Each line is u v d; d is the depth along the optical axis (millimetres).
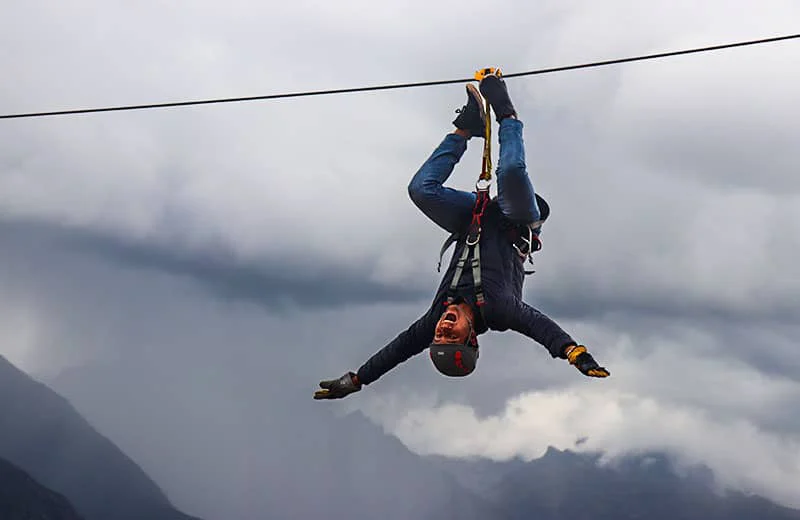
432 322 8711
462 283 8602
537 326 8297
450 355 8273
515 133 8672
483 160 9078
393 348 8945
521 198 8453
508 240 8875
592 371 7746
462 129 9430
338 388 9117
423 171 9203
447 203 9055
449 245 9234
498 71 9273
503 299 8445
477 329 8625
